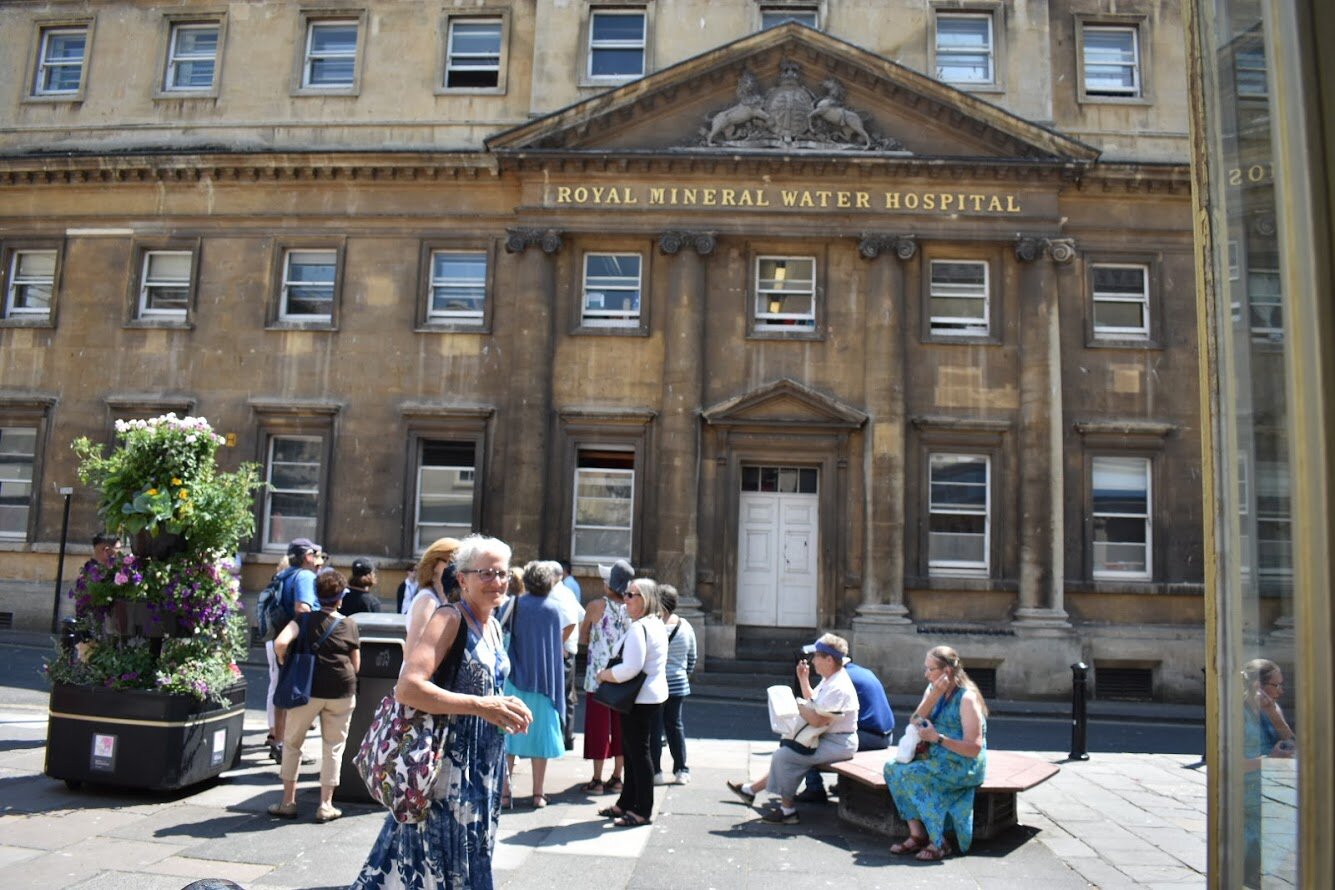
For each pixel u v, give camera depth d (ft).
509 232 68.44
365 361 69.72
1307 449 5.97
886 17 71.15
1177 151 69.67
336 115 73.15
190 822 25.94
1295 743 6.14
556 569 29.66
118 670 28.68
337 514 68.23
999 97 70.08
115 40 76.18
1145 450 66.28
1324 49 6.19
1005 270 67.67
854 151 67.10
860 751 31.30
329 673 26.43
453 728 15.11
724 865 23.76
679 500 65.46
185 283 72.69
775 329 68.03
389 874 14.76
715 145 67.92
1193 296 67.51
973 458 67.00
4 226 74.18
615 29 72.74
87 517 70.23
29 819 25.81
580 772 34.55
